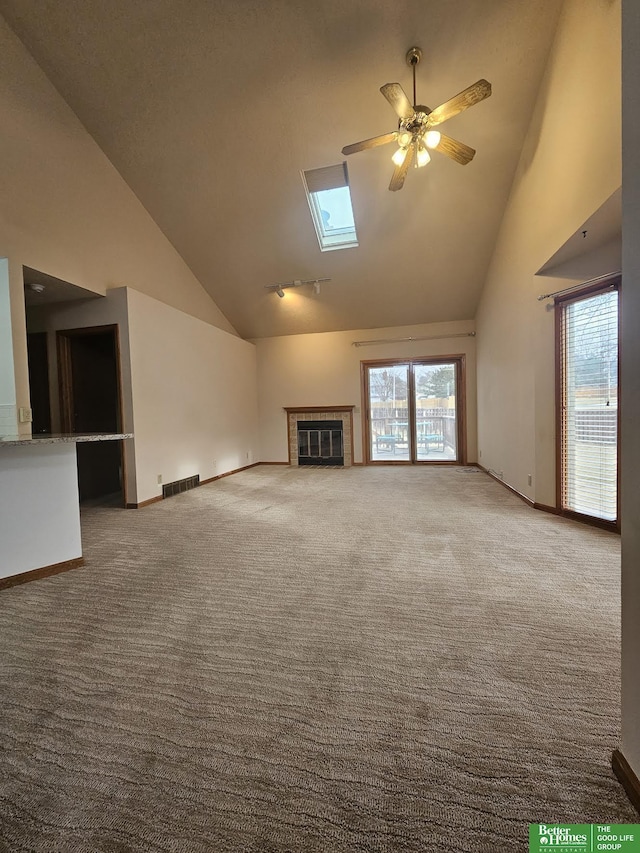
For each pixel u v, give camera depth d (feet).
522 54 10.30
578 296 10.48
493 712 3.97
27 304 14.52
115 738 3.75
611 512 10.00
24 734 3.82
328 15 9.91
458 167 13.39
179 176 14.49
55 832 2.89
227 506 13.47
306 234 16.80
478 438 20.95
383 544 9.21
